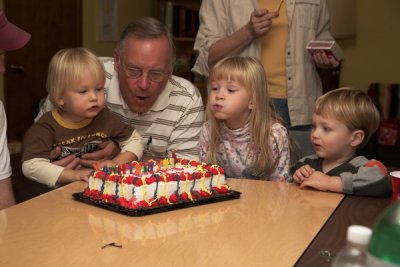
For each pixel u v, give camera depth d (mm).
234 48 2590
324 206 1482
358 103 1811
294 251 1121
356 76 5699
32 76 4727
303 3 2678
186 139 2234
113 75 2182
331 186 1640
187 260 1062
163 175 1451
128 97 2033
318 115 1844
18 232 1216
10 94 4523
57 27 4828
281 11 2650
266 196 1575
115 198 1420
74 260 1054
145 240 1173
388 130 5078
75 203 1456
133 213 1333
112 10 5406
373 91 5426
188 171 1564
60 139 2020
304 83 2684
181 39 5598
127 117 2188
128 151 2076
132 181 1396
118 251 1104
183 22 5656
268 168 2100
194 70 2881
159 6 5785
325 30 2910
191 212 1388
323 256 1098
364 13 5602
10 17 4449
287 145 2115
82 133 2049
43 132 1975
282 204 1491
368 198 1598
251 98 2043
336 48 2559
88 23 5047
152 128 2195
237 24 2672
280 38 2654
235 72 2008
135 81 1925
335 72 5215
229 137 2129
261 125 2068
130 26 1937
